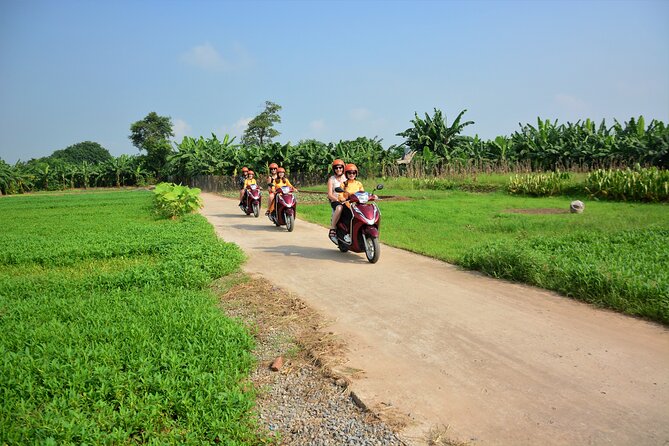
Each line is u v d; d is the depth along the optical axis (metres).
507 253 7.38
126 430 3.23
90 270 8.47
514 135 36.34
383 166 35.81
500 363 4.26
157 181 62.69
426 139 34.84
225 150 43.88
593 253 7.56
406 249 9.57
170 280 7.10
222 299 6.62
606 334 4.86
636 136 30.20
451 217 14.58
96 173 61.94
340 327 5.29
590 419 3.33
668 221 12.08
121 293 6.50
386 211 16.36
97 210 22.03
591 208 17.06
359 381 4.00
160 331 4.85
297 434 3.35
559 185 22.69
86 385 3.76
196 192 18.45
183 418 3.35
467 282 7.02
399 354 4.52
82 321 5.22
